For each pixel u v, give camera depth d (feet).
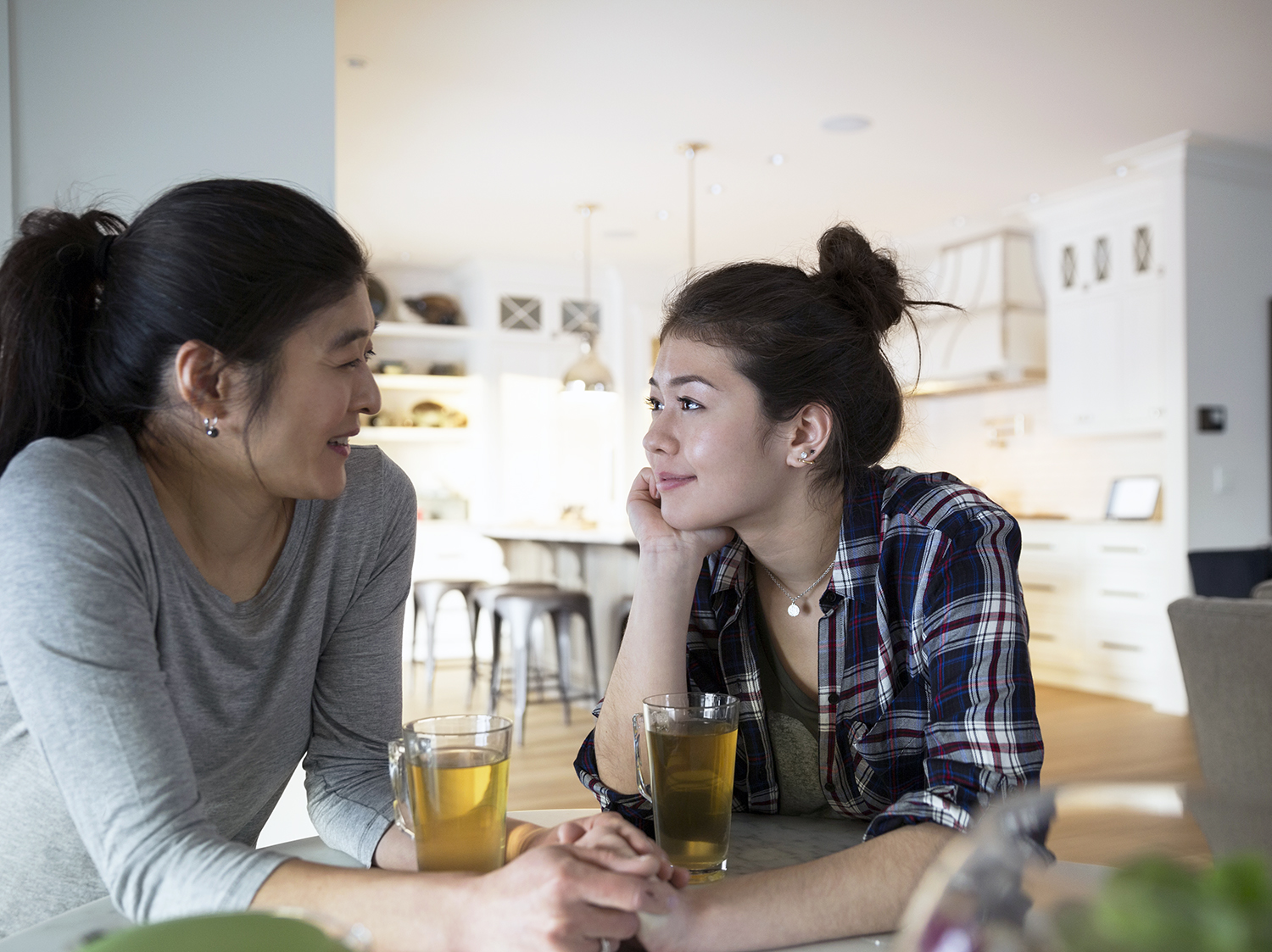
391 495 4.17
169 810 2.79
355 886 2.61
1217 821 1.51
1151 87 14.74
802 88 14.56
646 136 16.44
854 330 3.70
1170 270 17.67
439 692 20.01
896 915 2.72
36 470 3.06
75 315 3.33
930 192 19.65
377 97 14.69
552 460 25.84
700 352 3.68
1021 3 12.16
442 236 22.57
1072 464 22.00
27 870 3.41
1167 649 17.46
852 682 3.76
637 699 3.81
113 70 8.55
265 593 3.70
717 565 4.09
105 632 2.88
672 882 2.78
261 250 3.14
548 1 11.96
